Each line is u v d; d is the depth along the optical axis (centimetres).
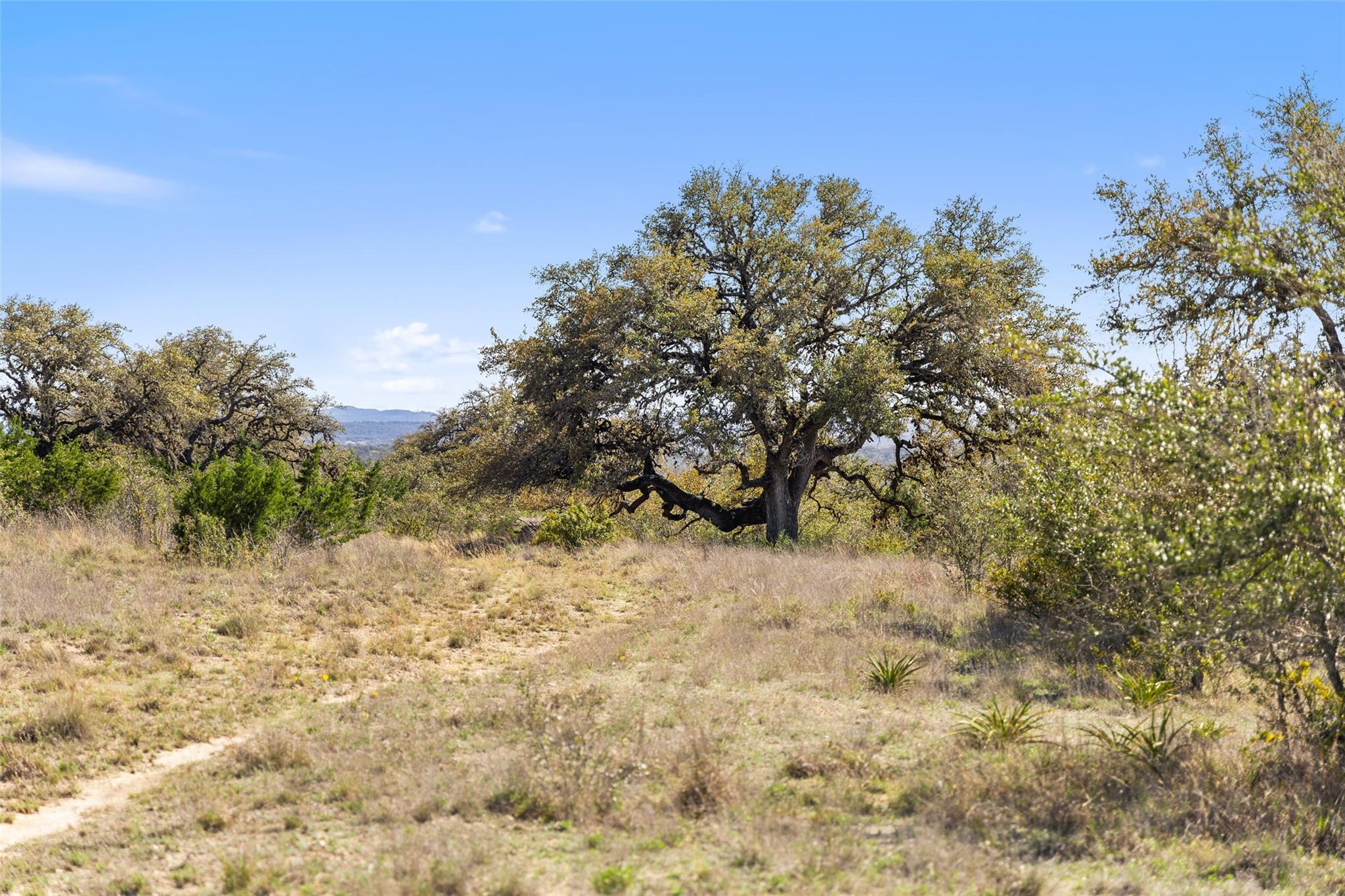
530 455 2884
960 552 1666
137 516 2058
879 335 2792
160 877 541
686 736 762
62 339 4119
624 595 1723
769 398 2452
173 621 1242
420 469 4109
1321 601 622
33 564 1495
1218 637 680
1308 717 744
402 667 1138
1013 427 2288
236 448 4994
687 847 558
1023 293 2919
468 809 629
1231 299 1303
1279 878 534
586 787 641
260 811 651
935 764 703
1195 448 635
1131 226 1590
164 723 866
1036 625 1277
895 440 2955
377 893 488
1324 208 720
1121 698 945
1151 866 539
